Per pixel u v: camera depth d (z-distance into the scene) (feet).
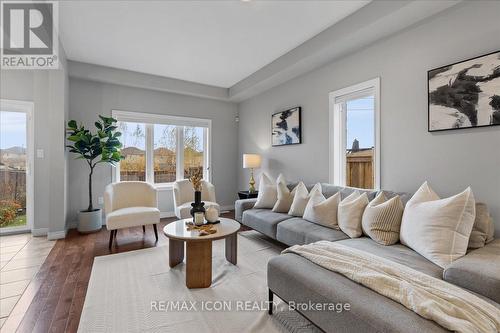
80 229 12.28
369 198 8.41
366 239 7.21
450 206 5.47
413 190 8.27
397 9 7.38
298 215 10.21
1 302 6.40
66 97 12.43
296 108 13.09
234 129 18.99
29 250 10.05
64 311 6.03
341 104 11.19
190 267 7.11
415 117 8.17
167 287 7.16
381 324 3.54
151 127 15.96
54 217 11.48
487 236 5.73
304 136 12.80
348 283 4.52
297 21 9.26
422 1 6.98
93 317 5.74
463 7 7.00
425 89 7.89
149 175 15.88
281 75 12.97
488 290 4.10
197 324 5.54
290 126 13.52
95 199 14.19
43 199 12.31
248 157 14.88
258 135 16.53
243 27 9.66
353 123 10.81
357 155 10.66
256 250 10.16
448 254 5.21
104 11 8.57
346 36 8.99
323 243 6.33
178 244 8.70
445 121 7.35
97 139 12.30
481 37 6.66
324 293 4.43
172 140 16.72
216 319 5.71
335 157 11.21
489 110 6.48
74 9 8.45
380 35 8.87
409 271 4.64
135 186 12.40
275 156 14.96
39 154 12.28
